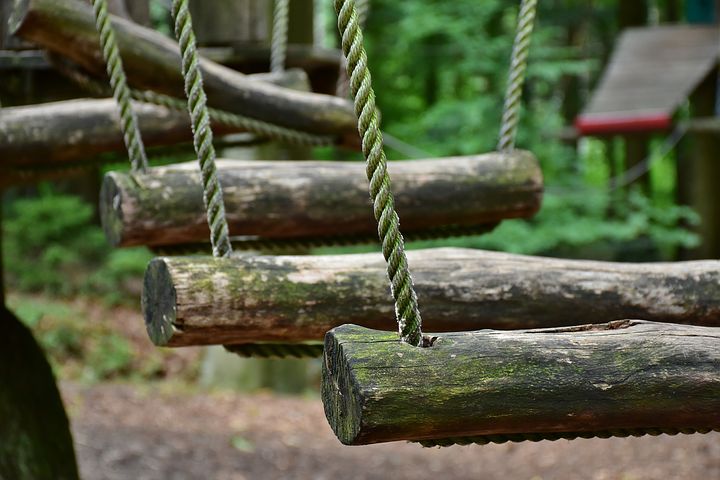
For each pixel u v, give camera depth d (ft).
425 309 9.53
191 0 18.83
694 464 21.49
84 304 42.14
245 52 18.25
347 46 7.02
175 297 8.86
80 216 45.52
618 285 9.81
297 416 30.22
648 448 23.24
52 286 43.16
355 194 11.90
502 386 6.97
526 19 12.28
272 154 30.83
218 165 11.94
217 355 35.01
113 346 38.09
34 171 14.16
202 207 11.13
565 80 68.64
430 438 7.11
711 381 7.16
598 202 46.37
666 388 7.13
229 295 9.00
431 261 9.80
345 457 25.35
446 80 57.88
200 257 9.19
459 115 48.93
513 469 23.84
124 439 24.57
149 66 12.76
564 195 46.16
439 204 12.24
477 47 50.01
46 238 45.55
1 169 14.01
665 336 7.35
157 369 37.37
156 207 10.96
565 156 51.52
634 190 50.93
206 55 18.10
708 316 9.82
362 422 6.73
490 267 9.82
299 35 29.01
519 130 50.39
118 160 14.53
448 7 50.39
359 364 6.84
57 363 36.60
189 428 26.89
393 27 52.70
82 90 15.83
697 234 49.49
